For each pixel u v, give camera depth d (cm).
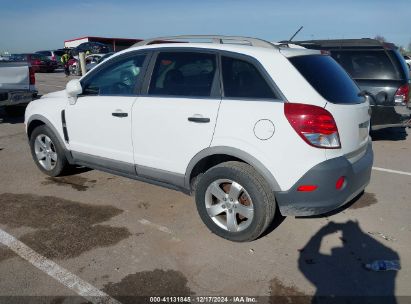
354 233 369
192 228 377
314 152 303
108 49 3120
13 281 294
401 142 718
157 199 446
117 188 479
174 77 370
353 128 331
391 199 450
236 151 325
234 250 337
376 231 374
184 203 435
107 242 350
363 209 422
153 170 390
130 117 393
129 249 339
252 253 333
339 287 290
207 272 307
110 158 426
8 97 828
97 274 304
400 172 546
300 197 312
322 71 341
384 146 689
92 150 441
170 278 299
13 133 801
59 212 411
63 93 484
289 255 331
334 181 310
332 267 314
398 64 633
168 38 392
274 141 309
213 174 342
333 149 310
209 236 361
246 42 354
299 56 335
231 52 340
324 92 318
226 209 346
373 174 538
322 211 319
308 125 300
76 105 446
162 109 367
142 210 417
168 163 375
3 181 504
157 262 320
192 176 369
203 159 352
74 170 531
